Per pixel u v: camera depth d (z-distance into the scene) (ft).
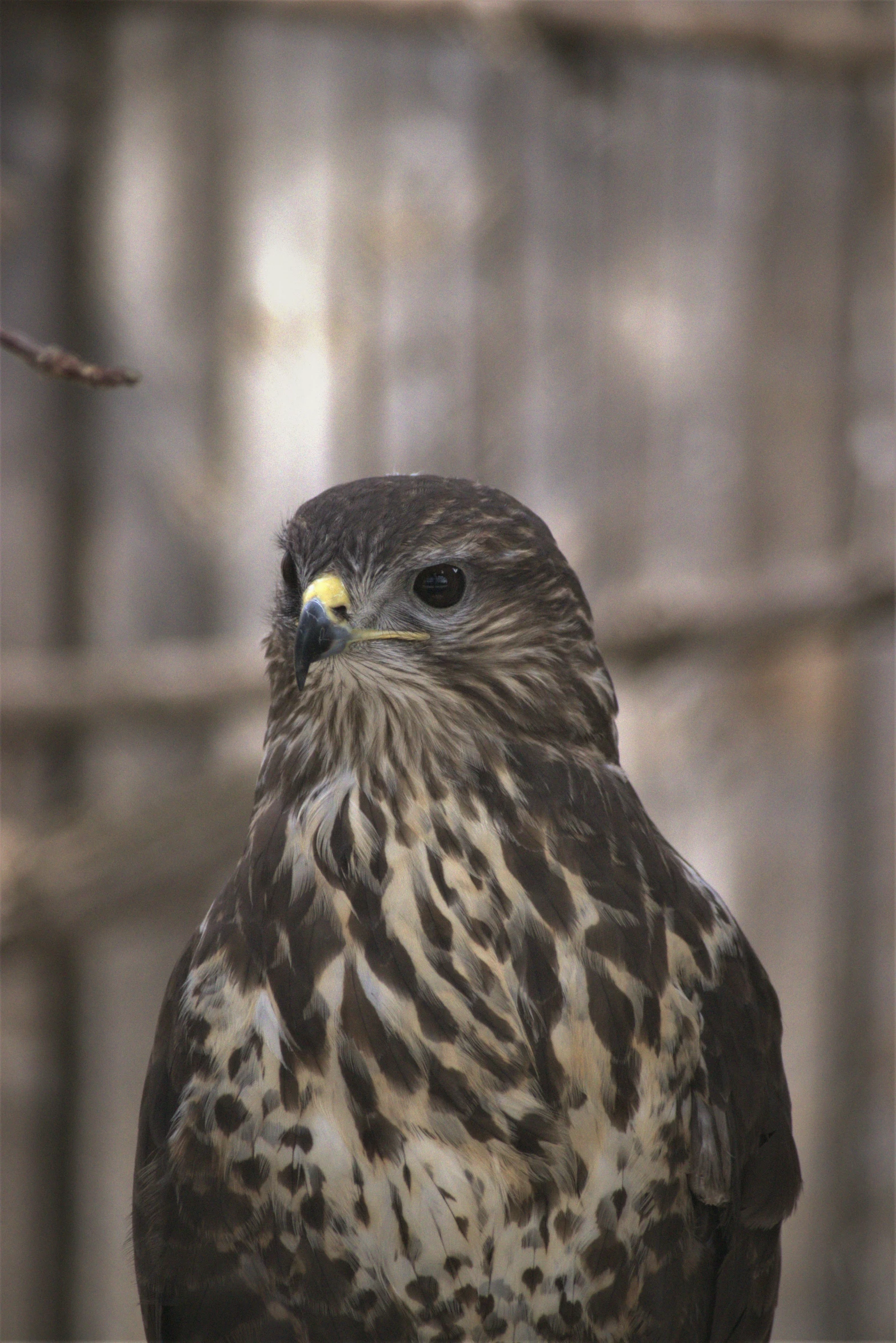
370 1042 16.43
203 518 36.96
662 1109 16.80
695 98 37.70
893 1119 39.63
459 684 17.38
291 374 36.91
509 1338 16.71
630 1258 16.84
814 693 38.93
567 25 32.30
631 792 18.01
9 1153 37.83
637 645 32.63
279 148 36.76
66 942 29.55
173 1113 17.49
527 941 16.67
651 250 37.76
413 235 37.01
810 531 38.32
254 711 33.83
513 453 37.45
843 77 35.42
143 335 36.81
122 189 36.58
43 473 36.99
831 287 38.19
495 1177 16.34
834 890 39.34
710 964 17.38
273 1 31.91
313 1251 16.74
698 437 38.09
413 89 36.86
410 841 17.02
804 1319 39.55
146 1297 18.20
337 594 17.40
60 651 37.01
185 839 29.25
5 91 35.96
